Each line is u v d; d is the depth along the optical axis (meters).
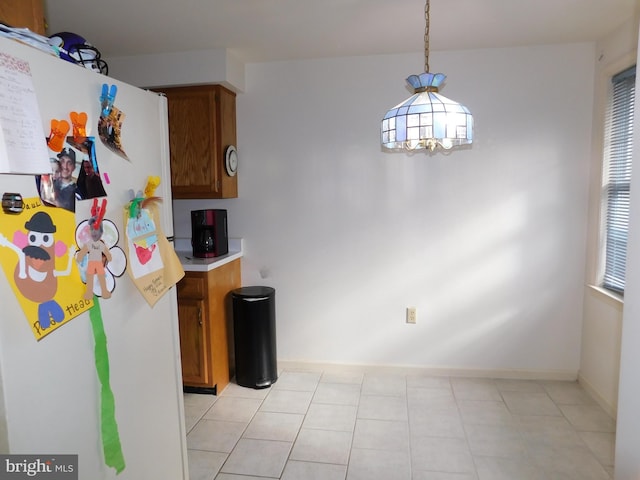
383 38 2.76
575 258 3.05
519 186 3.06
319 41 2.81
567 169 3.00
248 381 3.11
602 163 2.81
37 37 1.06
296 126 3.26
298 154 3.28
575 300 3.08
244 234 3.40
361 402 2.89
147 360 1.48
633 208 1.21
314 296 3.37
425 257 3.21
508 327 3.18
